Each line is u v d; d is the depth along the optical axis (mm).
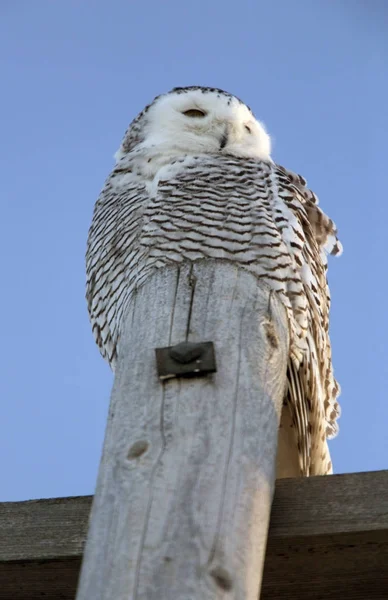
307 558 4762
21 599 5207
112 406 4676
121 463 4305
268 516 4301
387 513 4621
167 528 3947
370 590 4910
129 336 5027
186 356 4609
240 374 4664
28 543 4938
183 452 4270
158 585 3738
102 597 3766
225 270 5180
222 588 3801
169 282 5168
